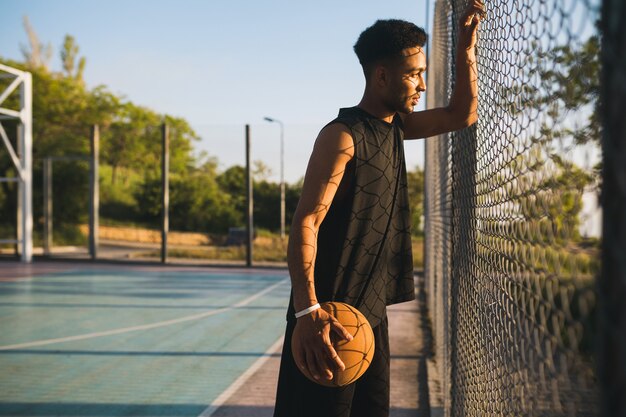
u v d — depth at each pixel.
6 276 16.89
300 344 1.94
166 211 21.67
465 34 2.32
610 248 0.69
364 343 1.94
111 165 35.41
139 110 46.44
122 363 6.66
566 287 0.91
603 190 0.70
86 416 4.75
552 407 1.02
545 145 1.06
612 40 0.67
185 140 29.22
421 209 21.94
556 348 0.97
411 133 2.42
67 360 6.79
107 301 11.98
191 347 7.58
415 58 2.10
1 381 5.85
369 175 2.05
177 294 13.21
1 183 29.25
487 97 1.95
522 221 1.28
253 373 6.20
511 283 1.46
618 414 0.68
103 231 32.66
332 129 2.04
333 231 2.08
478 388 2.11
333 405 2.06
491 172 1.82
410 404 5.08
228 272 18.89
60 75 57.59
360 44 2.17
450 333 3.36
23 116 21.09
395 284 2.24
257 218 27.64
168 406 5.02
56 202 29.30
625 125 0.66
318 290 2.09
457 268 2.86
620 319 0.67
